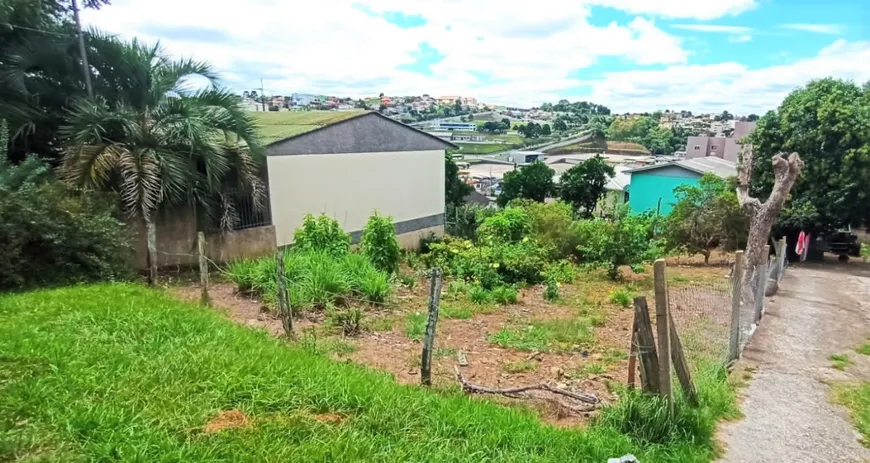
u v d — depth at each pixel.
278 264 5.77
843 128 16.06
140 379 3.76
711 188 15.14
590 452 3.40
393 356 5.62
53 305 5.54
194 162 9.62
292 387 3.81
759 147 17.94
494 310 8.02
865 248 21.00
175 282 8.86
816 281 12.86
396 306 7.93
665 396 3.81
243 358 4.33
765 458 3.75
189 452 2.89
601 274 11.58
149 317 5.26
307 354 4.84
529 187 24.31
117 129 8.88
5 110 8.53
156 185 8.46
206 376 3.89
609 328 7.20
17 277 6.69
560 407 4.38
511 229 13.12
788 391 5.10
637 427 3.75
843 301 10.17
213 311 6.32
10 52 8.89
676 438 3.71
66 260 7.29
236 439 3.07
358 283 8.12
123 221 8.86
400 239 15.87
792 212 16.84
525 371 5.35
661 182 23.30
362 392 3.84
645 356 3.95
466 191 23.70
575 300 8.95
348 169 13.77
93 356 4.10
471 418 3.67
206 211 10.14
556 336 6.60
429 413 3.69
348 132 13.66
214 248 10.55
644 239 11.66
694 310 6.48
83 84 9.67
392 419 3.50
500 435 3.45
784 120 17.41
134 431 3.04
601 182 24.12
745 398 4.87
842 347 6.84
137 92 9.88
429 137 16.52
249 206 11.34
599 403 4.37
